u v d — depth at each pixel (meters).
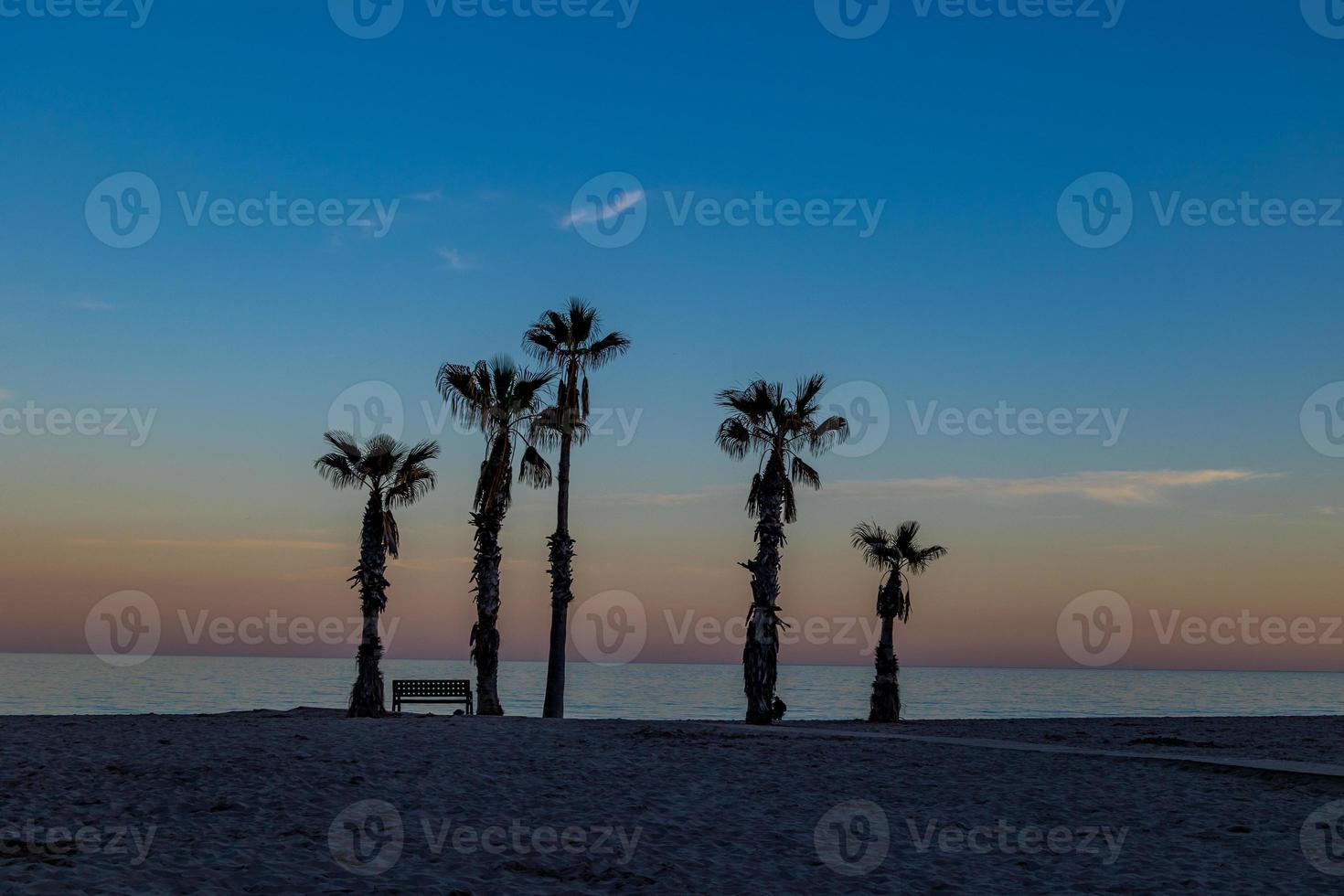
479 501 33.12
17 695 72.38
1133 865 11.49
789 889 10.30
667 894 9.97
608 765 18.03
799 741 23.42
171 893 9.22
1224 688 180.12
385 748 18.95
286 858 10.74
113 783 14.59
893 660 37.09
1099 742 25.50
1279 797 15.84
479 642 32.59
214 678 132.38
